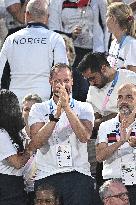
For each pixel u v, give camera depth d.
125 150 21.44
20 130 20.84
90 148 23.34
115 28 24.38
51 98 21.70
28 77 23.67
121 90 21.44
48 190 20.53
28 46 23.72
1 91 20.83
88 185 20.97
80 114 21.12
